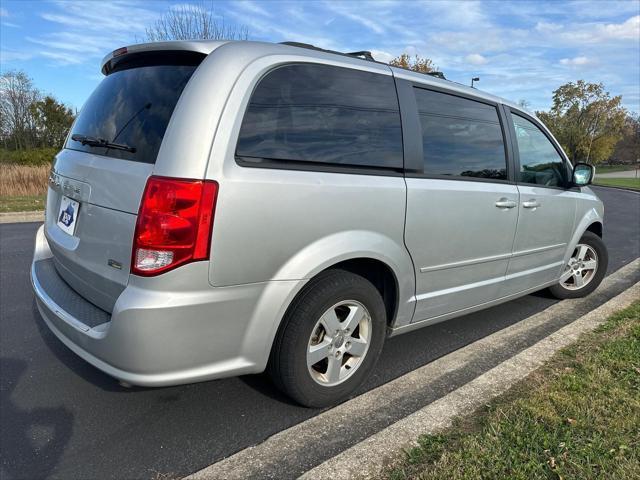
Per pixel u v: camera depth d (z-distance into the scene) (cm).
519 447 227
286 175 234
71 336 240
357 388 298
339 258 253
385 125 283
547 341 357
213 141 215
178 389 296
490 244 351
